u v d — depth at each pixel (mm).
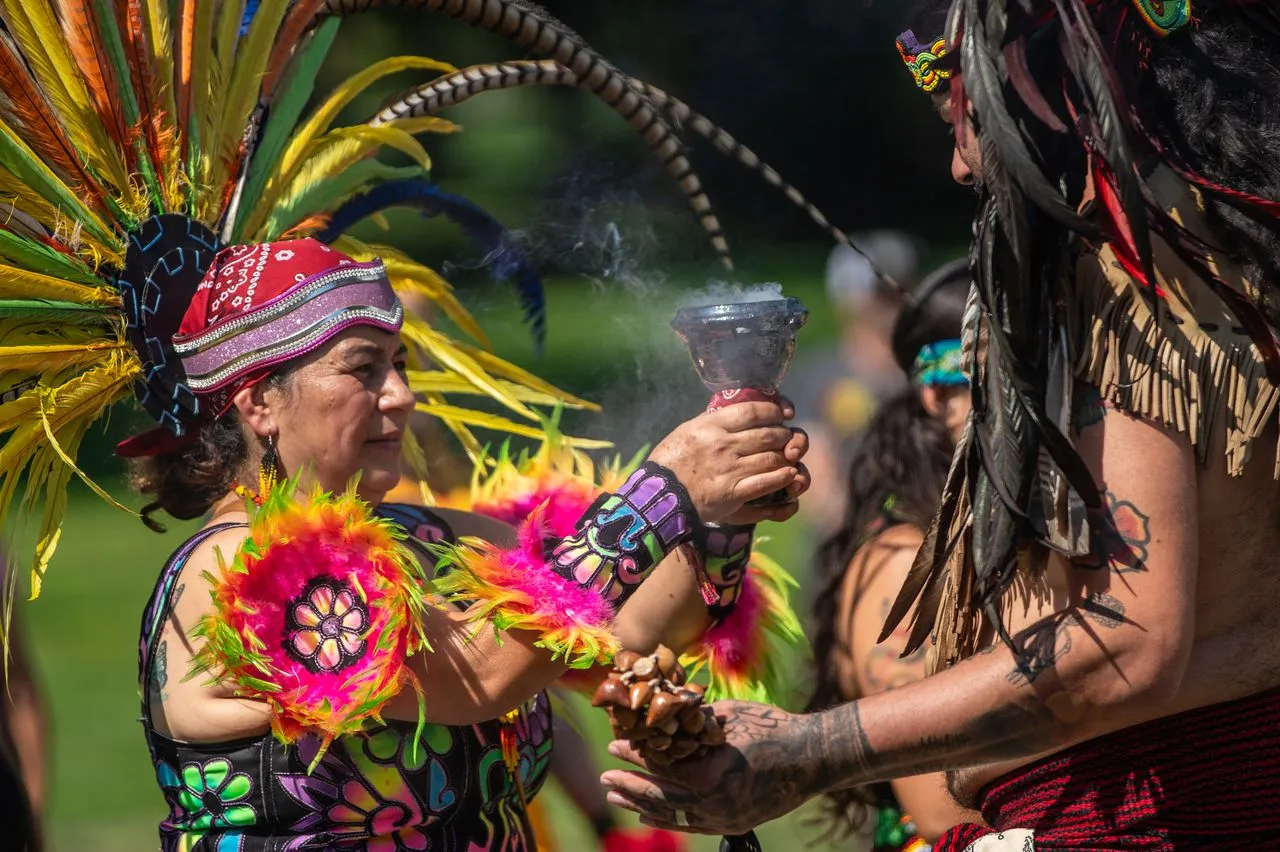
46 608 22469
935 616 5004
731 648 6281
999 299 4344
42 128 5672
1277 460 4285
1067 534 4246
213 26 6465
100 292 5637
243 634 4781
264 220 6199
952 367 6824
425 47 47812
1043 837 4762
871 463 6926
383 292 5383
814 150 47531
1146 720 4422
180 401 5453
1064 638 4258
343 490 5371
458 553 5043
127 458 5648
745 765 4566
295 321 5234
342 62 46281
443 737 5340
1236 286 4289
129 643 20188
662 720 4422
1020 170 4105
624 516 4973
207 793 5188
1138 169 4340
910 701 4504
